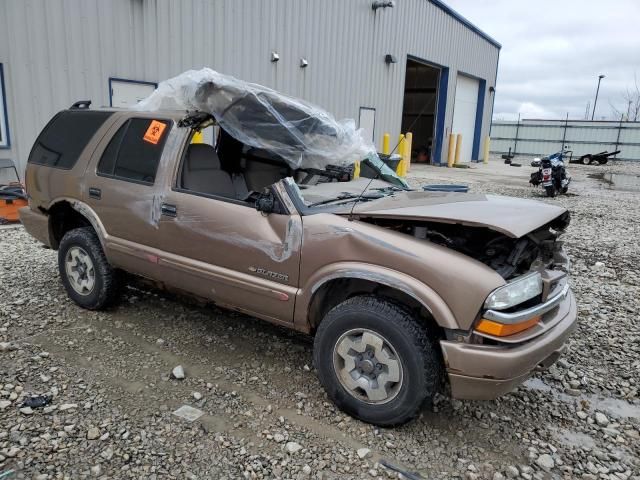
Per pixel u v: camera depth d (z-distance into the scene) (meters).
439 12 22.47
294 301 3.26
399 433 3.05
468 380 2.75
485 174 21.53
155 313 4.59
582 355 4.25
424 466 2.78
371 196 3.83
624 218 11.11
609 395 3.67
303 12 14.42
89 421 2.97
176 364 3.71
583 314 5.13
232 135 3.88
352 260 3.02
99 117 4.46
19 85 8.61
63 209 4.71
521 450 2.98
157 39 10.52
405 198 3.59
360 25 17.25
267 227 3.34
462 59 25.61
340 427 3.06
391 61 19.09
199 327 4.34
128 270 4.16
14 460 2.61
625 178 22.69
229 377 3.57
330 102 16.45
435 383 2.87
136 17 10.09
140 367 3.64
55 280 5.28
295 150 4.04
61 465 2.60
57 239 4.89
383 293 3.09
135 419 3.02
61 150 4.61
